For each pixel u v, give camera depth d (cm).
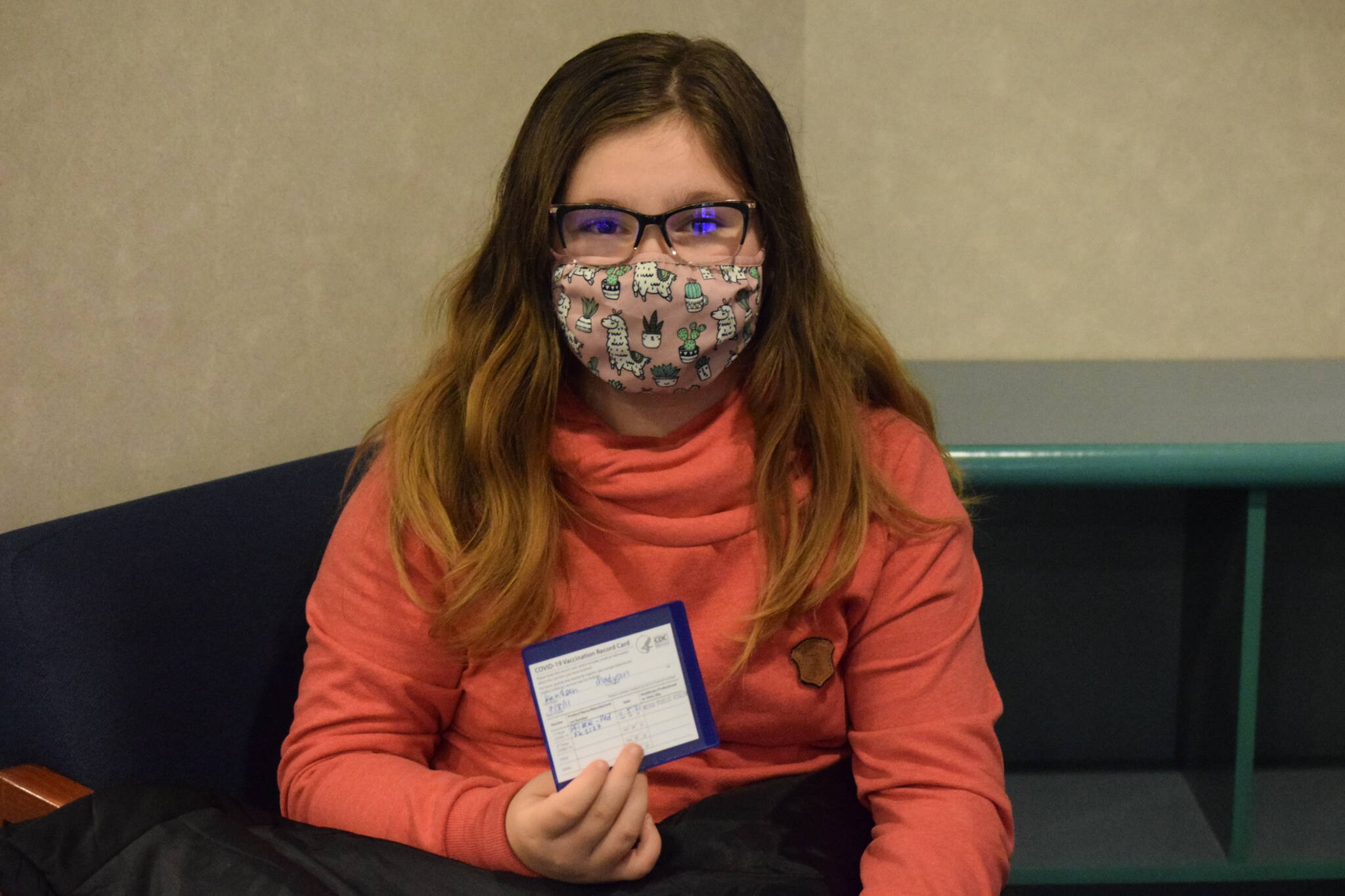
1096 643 146
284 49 132
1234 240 203
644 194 86
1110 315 209
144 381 121
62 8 109
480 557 90
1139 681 147
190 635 106
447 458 96
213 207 126
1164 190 202
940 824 81
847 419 93
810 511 91
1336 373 185
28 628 95
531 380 93
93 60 112
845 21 203
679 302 86
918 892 76
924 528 93
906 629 91
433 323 144
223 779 108
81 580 98
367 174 145
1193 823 135
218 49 125
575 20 176
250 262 132
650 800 90
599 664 77
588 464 91
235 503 115
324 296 142
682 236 88
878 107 205
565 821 73
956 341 213
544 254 91
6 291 107
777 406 94
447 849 80
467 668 94
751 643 88
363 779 86
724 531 90
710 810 86
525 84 169
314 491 125
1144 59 197
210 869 72
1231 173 200
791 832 85
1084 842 131
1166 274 206
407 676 93
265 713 114
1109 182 203
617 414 97
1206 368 194
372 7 143
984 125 203
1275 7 192
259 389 135
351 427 149
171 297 123
